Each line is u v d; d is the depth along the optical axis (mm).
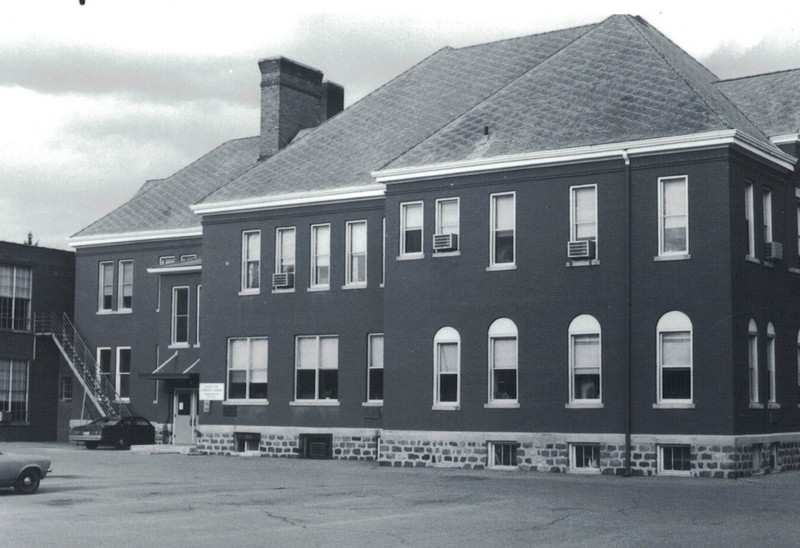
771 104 35156
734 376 28766
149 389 47750
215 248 41500
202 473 29797
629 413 29812
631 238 30422
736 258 29438
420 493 23625
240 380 40469
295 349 39188
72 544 15516
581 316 31078
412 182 34531
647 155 30312
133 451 41781
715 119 29719
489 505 21109
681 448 29375
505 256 32750
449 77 42219
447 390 33469
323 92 49625
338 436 37656
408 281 34406
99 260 50781
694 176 29672
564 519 18781
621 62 34125
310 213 39250
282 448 38906
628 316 30109
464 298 33219
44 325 52469
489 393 32469
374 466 33656
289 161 41969
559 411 31094
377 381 37312
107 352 50094
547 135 32406
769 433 30797
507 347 32438
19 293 51781
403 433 33875
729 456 28438
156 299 48375
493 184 32906
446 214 34031
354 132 41812
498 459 32406
